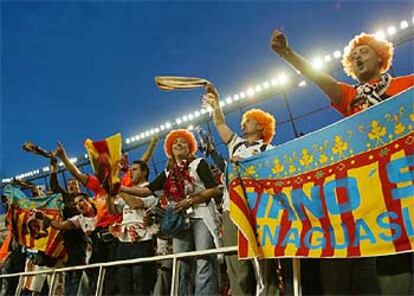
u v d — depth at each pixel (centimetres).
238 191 317
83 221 528
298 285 282
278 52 286
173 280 368
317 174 279
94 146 429
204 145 484
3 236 845
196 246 369
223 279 409
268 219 301
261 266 308
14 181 674
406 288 232
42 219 582
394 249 235
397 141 244
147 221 432
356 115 265
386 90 276
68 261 542
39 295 613
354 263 281
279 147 305
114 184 416
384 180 246
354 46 299
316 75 286
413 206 232
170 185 391
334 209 266
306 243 276
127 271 430
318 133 284
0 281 684
